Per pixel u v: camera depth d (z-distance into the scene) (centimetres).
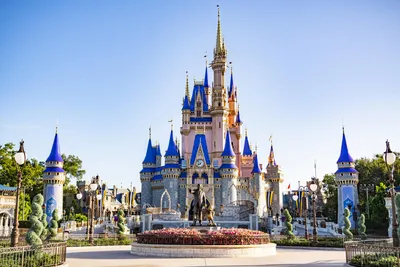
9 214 7581
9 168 9338
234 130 13688
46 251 2583
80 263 2944
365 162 11075
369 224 8100
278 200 13138
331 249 4484
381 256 2564
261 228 8125
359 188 10662
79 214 11038
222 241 3569
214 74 13588
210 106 14200
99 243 4725
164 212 9619
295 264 2891
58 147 9619
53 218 4831
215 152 13062
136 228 8344
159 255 3503
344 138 9681
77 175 12531
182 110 13500
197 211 4962
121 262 3014
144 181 12706
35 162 10569
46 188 9319
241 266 2755
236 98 15050
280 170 13338
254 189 12031
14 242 2633
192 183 11756
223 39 13975
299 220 8500
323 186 12812
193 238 3569
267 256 3569
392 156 2831
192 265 2812
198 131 13388
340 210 9312
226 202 11500
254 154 13512
